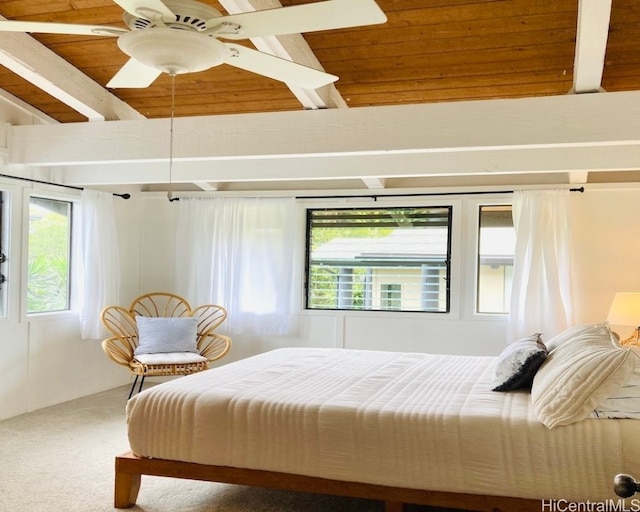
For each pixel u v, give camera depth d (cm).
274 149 385
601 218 480
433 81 398
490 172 439
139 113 475
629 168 411
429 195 523
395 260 542
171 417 285
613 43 337
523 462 240
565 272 474
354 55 373
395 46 361
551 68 371
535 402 254
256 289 554
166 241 595
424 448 251
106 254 537
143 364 455
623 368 239
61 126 431
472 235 514
